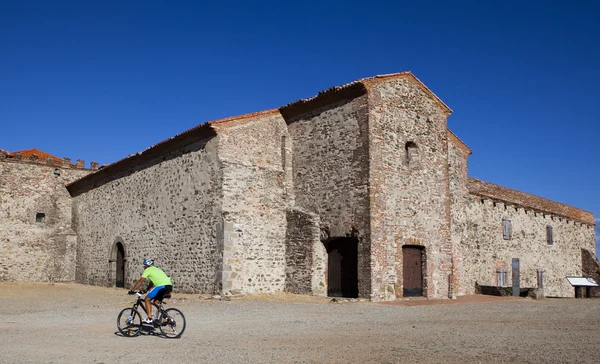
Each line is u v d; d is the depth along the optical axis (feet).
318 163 70.33
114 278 90.84
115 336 36.09
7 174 105.70
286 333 37.24
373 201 63.52
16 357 28.73
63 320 45.14
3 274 102.78
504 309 53.83
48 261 107.24
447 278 72.43
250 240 67.82
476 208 90.79
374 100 66.08
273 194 71.41
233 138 68.85
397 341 33.14
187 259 71.15
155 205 79.97
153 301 36.24
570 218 119.65
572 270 117.39
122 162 88.43
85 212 104.78
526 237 103.81
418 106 72.43
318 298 64.28
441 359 27.37
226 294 64.34
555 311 51.96
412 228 68.33
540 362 26.58
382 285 63.10
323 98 69.77
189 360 27.58
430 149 73.31
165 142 76.28
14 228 104.94
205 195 69.15
